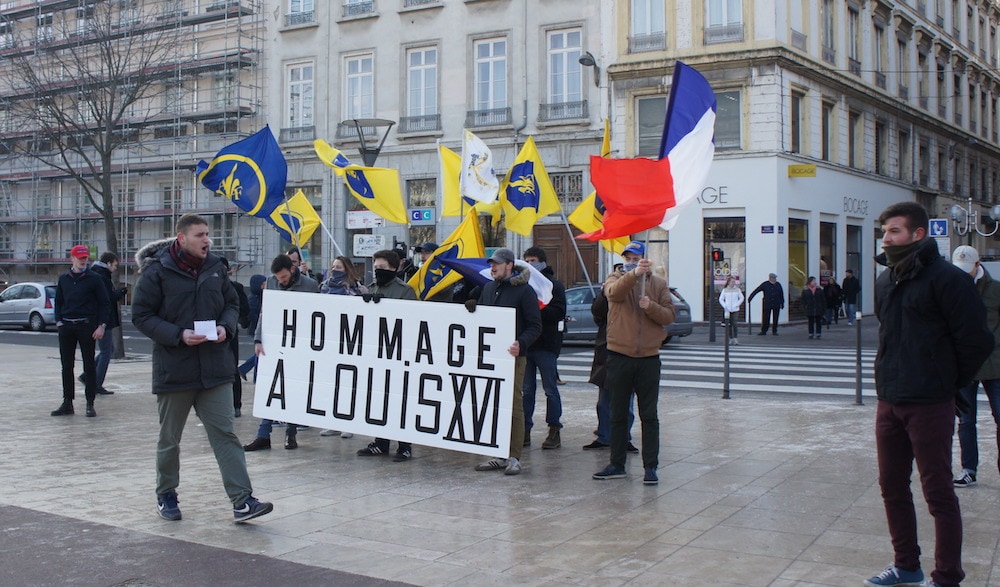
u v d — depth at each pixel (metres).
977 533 5.86
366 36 34.03
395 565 5.24
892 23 36.91
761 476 7.55
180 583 4.89
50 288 29.73
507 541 5.73
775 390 13.58
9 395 12.91
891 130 36.94
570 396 13.05
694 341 23.94
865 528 5.96
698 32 28.86
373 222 21.31
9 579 4.93
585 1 30.36
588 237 7.10
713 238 29.16
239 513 6.06
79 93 28.09
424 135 32.84
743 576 5.01
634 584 4.89
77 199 39.25
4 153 38.50
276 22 35.50
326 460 8.45
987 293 7.04
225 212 35.91
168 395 6.09
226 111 35.59
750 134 28.50
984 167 49.22
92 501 6.69
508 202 12.45
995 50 50.88
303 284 9.47
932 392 4.64
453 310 8.02
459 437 7.95
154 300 5.99
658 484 7.31
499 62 31.89
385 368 8.36
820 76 30.53
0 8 38.78
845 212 32.72
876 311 4.95
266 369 8.97
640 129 29.86
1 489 7.07
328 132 34.72
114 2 32.84
